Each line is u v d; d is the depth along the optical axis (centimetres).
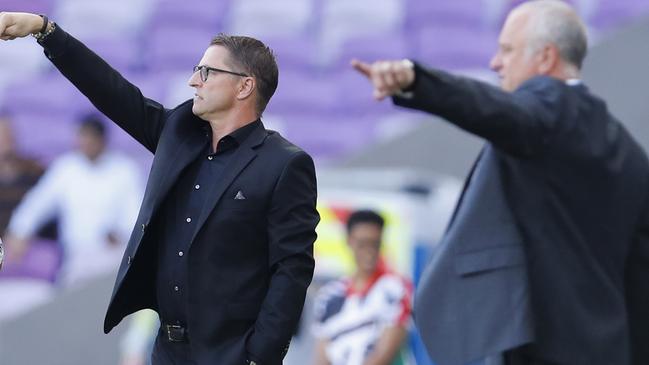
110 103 1357
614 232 1368
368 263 2248
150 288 1362
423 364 2245
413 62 1141
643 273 1409
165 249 1324
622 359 1346
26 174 3662
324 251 2416
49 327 2909
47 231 3544
